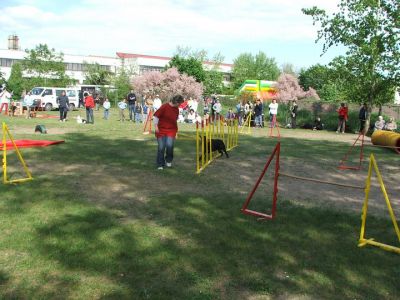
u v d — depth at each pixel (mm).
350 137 22516
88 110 24297
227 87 79375
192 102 28500
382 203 8195
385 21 25375
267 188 9047
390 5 25062
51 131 18891
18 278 4477
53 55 53000
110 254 5109
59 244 5359
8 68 74688
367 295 4406
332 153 15078
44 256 5004
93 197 7754
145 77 51594
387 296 4398
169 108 10516
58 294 4176
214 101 30547
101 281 4461
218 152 13422
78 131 19297
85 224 6164
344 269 4984
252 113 28641
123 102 27500
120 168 10602
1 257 4965
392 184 10117
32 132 18062
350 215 7086
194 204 7445
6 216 6422
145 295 4191
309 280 4676
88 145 14492
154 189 8555
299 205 7609
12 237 5562
